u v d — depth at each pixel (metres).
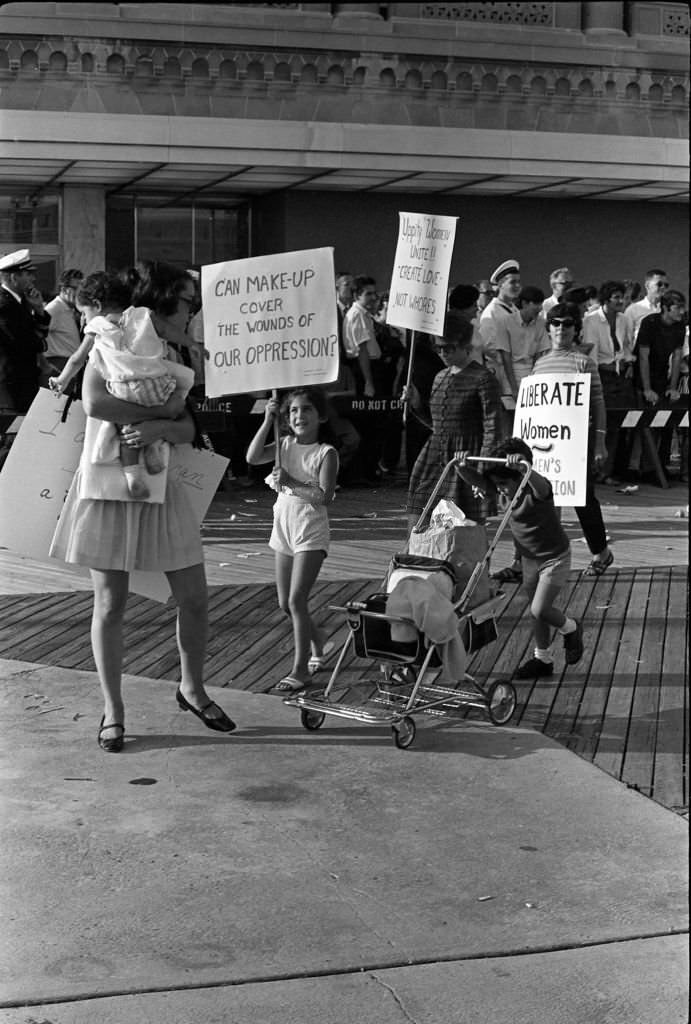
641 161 17.61
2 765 5.60
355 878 4.56
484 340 13.25
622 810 5.20
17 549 6.05
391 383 14.16
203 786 5.40
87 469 5.55
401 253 8.30
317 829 4.98
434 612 5.80
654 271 15.30
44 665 7.09
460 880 4.55
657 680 7.02
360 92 17.56
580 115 18.52
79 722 6.17
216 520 11.89
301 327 6.34
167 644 7.52
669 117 18.89
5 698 6.52
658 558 10.48
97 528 5.59
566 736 6.13
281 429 6.64
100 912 4.28
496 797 5.33
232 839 4.88
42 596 8.62
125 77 16.64
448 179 17.66
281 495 6.57
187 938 4.11
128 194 18.66
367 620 6.00
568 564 6.85
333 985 3.85
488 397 7.77
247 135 16.00
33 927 4.17
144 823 5.01
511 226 19.61
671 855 4.78
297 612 6.56
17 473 6.05
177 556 5.77
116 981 3.84
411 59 17.72
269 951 4.04
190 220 19.02
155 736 5.99
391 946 4.08
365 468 14.31
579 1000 3.77
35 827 4.95
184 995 3.78
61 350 13.54
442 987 3.84
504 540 10.94
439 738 6.05
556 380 8.08
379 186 18.31
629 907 4.37
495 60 18.03
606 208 19.97
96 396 5.48
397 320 8.36
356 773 5.58
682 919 4.28
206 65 16.89
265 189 18.56
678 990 3.82
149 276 5.75
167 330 5.75
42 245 18.09
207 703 6.08
